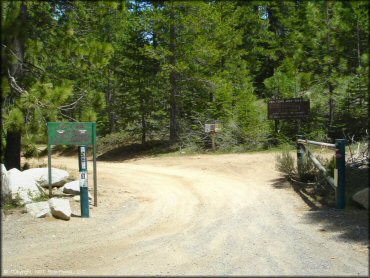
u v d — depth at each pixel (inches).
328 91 839.7
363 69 431.8
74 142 400.2
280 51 1074.7
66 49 548.1
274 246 274.5
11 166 523.8
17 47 486.6
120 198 443.2
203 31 924.6
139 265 246.8
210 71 1005.8
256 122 924.0
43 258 259.9
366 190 344.5
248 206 399.2
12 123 446.3
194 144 954.7
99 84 1149.7
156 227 336.2
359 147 573.9
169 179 583.2
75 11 554.3
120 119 1251.8
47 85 491.2
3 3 394.0
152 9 916.0
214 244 285.0
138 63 1066.1
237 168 645.9
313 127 890.7
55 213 350.0
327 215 341.7
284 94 990.4
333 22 574.6
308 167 492.7
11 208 363.6
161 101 1087.0
